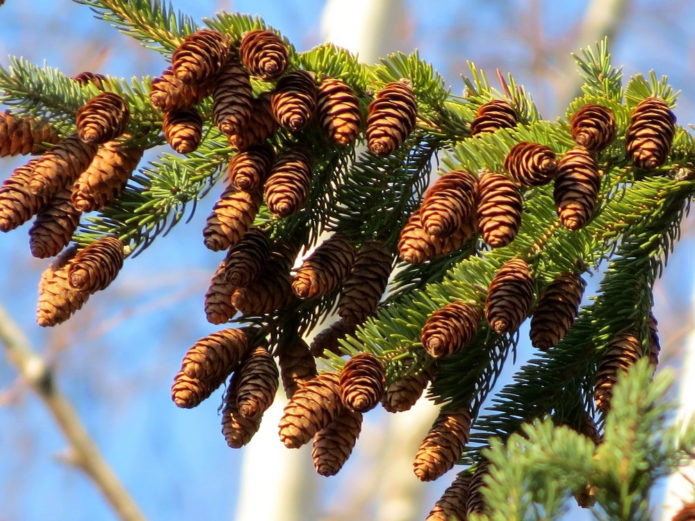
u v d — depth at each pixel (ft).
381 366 3.39
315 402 3.39
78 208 3.53
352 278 3.62
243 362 3.56
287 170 3.50
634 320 3.56
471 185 3.38
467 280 3.47
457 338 3.39
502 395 3.60
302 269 3.54
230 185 3.54
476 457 3.56
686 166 3.61
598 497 3.06
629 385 3.07
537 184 3.38
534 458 3.07
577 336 3.62
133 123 3.58
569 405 3.61
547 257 3.51
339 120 3.51
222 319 3.58
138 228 3.61
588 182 3.37
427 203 3.35
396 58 3.64
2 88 3.55
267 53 3.47
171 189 3.61
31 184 3.51
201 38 3.48
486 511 3.31
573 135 3.42
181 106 3.50
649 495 3.07
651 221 3.62
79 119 3.49
